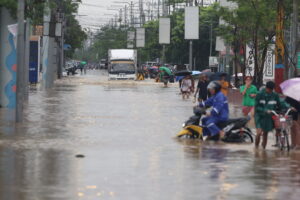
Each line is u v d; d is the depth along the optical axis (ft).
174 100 252.21
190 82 264.31
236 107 219.82
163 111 193.36
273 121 111.86
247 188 74.38
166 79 399.44
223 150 108.17
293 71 216.95
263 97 112.16
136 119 164.45
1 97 189.67
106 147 108.88
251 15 237.66
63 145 110.52
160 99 257.14
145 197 69.00
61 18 456.86
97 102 229.04
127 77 506.07
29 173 82.43
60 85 384.06
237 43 279.69
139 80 517.96
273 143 120.37
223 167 89.35
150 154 101.30
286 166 91.15
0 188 72.84
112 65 506.89
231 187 74.90
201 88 214.69
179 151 105.60
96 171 84.53
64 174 82.02
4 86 189.16
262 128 111.96
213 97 123.13
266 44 247.09
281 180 79.77
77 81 458.50
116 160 94.32
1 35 187.42
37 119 157.79
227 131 120.98
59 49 513.04
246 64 278.87
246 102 164.25
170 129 140.87
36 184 75.31
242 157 99.86
